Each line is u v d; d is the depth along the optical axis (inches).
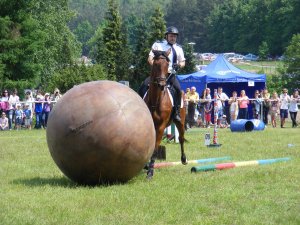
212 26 5767.7
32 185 356.8
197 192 323.6
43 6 1860.2
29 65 1515.7
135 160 344.2
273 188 332.8
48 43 1870.1
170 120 420.8
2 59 1459.2
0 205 289.0
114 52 2610.7
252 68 3410.4
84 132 331.3
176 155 537.3
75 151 333.7
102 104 337.4
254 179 366.6
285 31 4402.1
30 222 250.8
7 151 581.0
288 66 2091.5
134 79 2524.6
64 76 1743.4
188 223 252.1
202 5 6166.3
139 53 2522.1
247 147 605.0
